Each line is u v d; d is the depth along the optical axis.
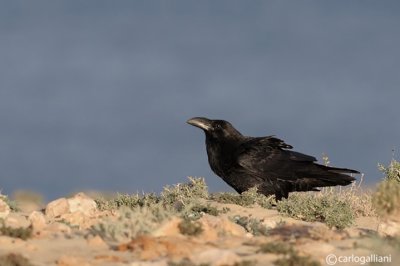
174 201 18.75
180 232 12.46
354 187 20.73
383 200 13.46
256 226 14.67
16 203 17.56
